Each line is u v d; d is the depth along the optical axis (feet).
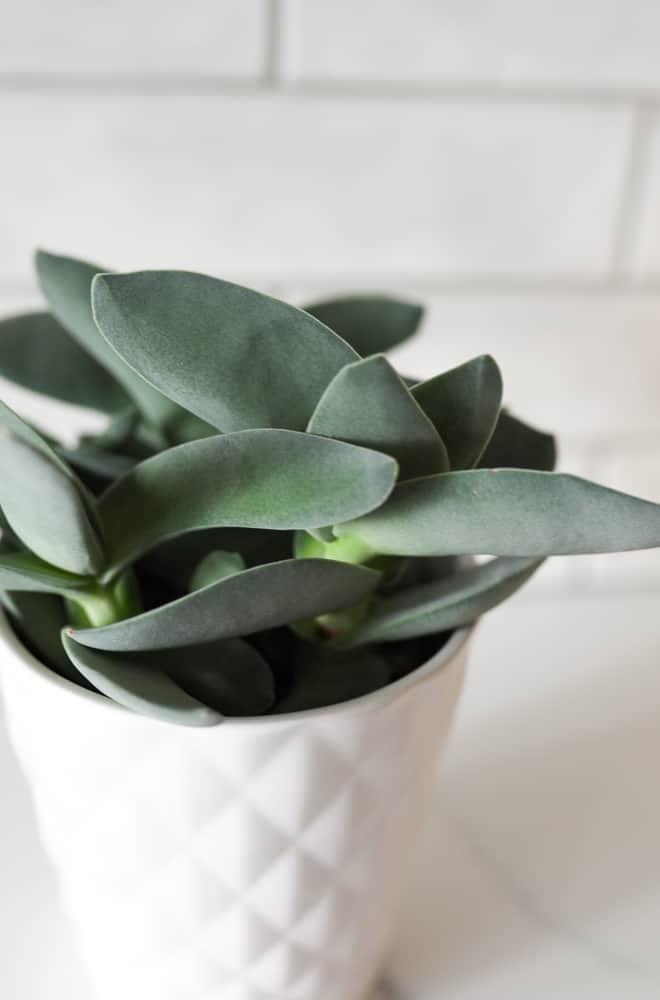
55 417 2.18
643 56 1.92
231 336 1.15
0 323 1.39
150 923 1.35
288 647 1.31
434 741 1.33
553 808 1.77
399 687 1.23
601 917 1.64
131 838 1.29
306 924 1.36
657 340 2.22
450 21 1.85
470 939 1.61
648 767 1.83
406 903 1.64
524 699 1.96
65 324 1.34
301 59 1.85
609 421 2.31
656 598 2.30
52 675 1.23
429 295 2.10
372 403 1.11
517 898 1.66
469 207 2.02
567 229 2.07
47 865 1.68
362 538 1.20
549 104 1.94
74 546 1.15
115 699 1.17
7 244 1.95
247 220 1.98
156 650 1.21
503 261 2.08
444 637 1.33
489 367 1.13
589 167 2.01
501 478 1.11
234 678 1.22
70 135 1.86
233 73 1.85
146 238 1.97
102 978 1.47
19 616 1.27
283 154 1.93
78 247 1.97
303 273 2.04
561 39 1.89
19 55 1.80
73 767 1.27
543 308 2.15
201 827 1.27
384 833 1.34
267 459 1.14
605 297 2.16
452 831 1.73
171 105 1.86
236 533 1.30
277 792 1.25
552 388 2.25
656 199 2.07
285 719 1.20
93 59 1.82
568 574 2.46
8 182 1.89
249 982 1.40
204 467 1.16
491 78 1.90
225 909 1.33
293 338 1.15
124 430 1.38
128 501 1.18
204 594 1.10
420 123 1.93
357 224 2.01
